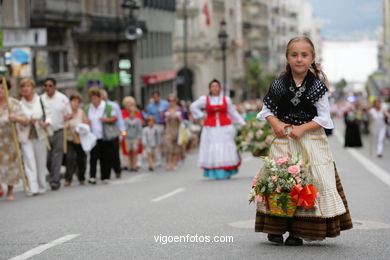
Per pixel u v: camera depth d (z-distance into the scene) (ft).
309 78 33.53
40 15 157.99
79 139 81.15
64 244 38.17
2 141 65.72
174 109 105.50
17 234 42.78
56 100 74.33
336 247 34.32
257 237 37.83
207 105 80.89
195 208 52.06
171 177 90.63
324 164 33.30
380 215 45.85
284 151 33.55
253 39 519.19
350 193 59.82
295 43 33.24
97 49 209.36
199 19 375.86
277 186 32.83
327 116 33.32
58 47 175.73
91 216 49.88
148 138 106.63
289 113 33.71
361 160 115.65
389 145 167.22
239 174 87.30
